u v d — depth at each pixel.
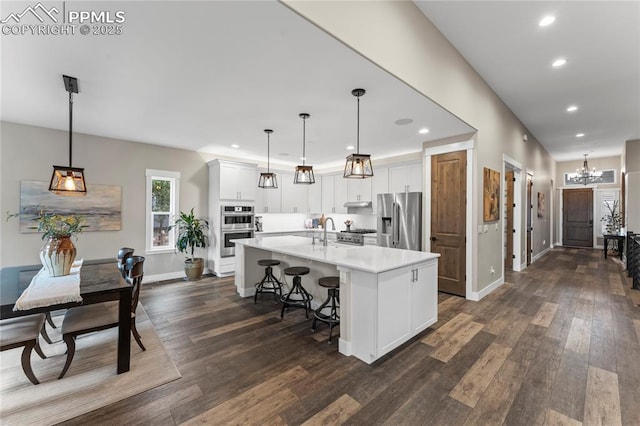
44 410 1.86
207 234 5.70
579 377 2.21
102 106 3.23
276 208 6.68
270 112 3.40
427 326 3.06
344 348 2.59
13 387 2.10
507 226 6.17
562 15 2.71
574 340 2.83
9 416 1.81
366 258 2.88
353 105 3.16
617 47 3.21
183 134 4.40
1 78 2.56
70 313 2.45
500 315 3.52
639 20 2.74
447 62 3.21
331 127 4.00
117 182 4.65
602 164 9.27
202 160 5.65
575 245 9.74
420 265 2.94
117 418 1.80
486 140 4.29
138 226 4.87
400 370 2.32
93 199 4.40
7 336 2.04
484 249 4.34
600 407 1.88
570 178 9.86
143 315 3.52
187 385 2.13
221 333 3.02
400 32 2.53
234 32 1.93
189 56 2.22
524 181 6.16
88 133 4.34
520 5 2.61
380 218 5.43
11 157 3.79
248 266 4.27
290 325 3.22
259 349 2.67
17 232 3.81
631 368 2.33
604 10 2.62
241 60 2.28
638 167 6.90
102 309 2.52
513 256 6.06
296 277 3.59
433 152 4.57
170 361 2.46
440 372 2.29
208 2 1.65
